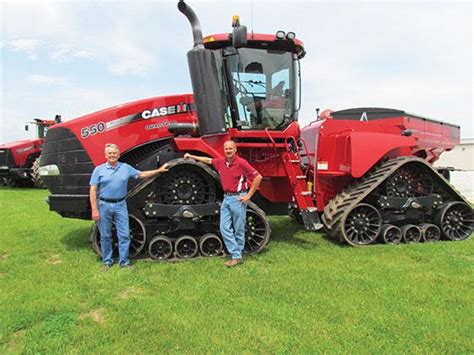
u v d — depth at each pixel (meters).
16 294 4.15
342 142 6.46
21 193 14.54
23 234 7.07
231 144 5.08
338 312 3.64
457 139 9.09
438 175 6.61
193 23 5.29
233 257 5.10
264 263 5.19
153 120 5.86
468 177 18.47
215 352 3.01
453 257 5.38
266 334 3.26
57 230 7.41
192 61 5.25
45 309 3.75
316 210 5.87
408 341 3.13
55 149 5.75
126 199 5.35
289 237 6.72
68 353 3.01
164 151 5.84
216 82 5.30
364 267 4.98
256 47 5.86
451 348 3.04
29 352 3.02
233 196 5.14
